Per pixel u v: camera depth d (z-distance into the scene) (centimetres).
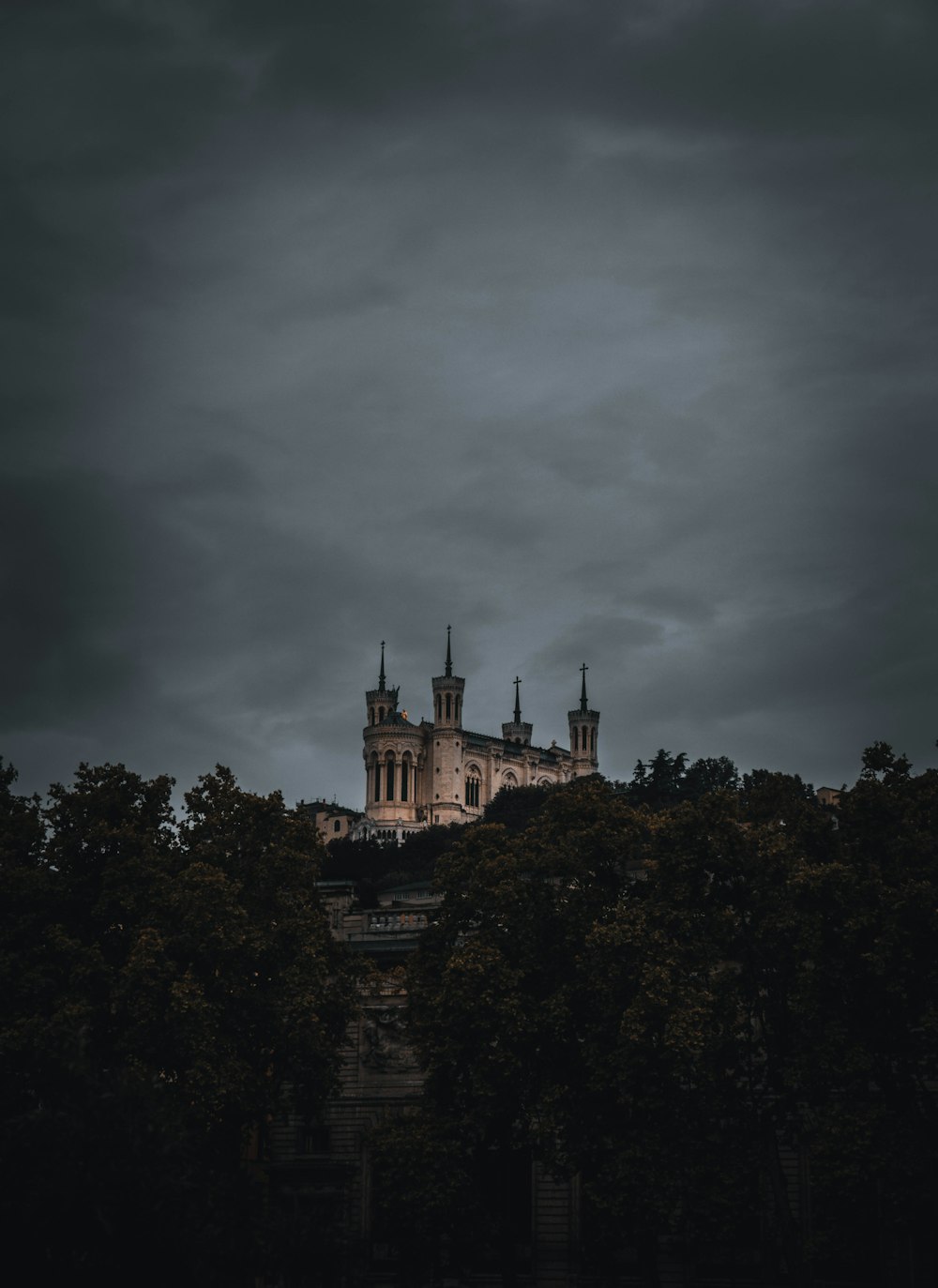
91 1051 7106
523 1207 8081
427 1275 7900
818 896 6869
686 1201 6762
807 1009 6781
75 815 8006
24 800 8219
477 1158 7444
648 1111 6962
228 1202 4900
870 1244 7475
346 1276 5141
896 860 6931
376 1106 8425
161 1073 7269
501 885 7481
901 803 7088
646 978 6819
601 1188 6919
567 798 7850
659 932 7031
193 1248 4659
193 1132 5447
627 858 7706
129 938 7631
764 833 7275
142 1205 4622
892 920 6644
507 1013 7175
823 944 6881
